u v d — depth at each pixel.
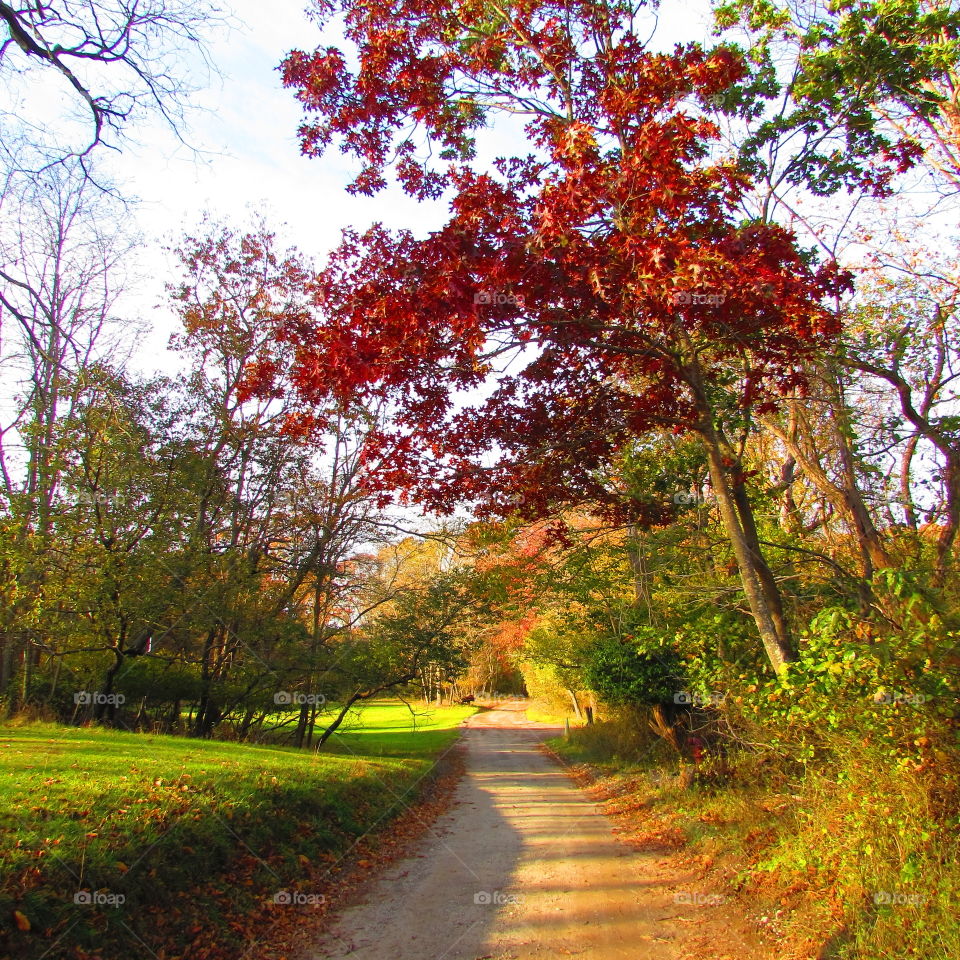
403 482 8.95
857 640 6.44
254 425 21.33
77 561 15.98
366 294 6.93
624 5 8.38
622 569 16.66
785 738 8.16
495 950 6.00
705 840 9.10
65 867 5.48
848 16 9.21
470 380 8.27
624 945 5.97
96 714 18.78
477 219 6.64
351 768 14.20
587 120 8.14
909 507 12.70
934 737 5.69
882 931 4.98
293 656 19.72
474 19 8.44
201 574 18.36
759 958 5.43
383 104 8.23
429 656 20.64
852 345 10.91
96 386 17.14
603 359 8.80
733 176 7.74
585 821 12.53
